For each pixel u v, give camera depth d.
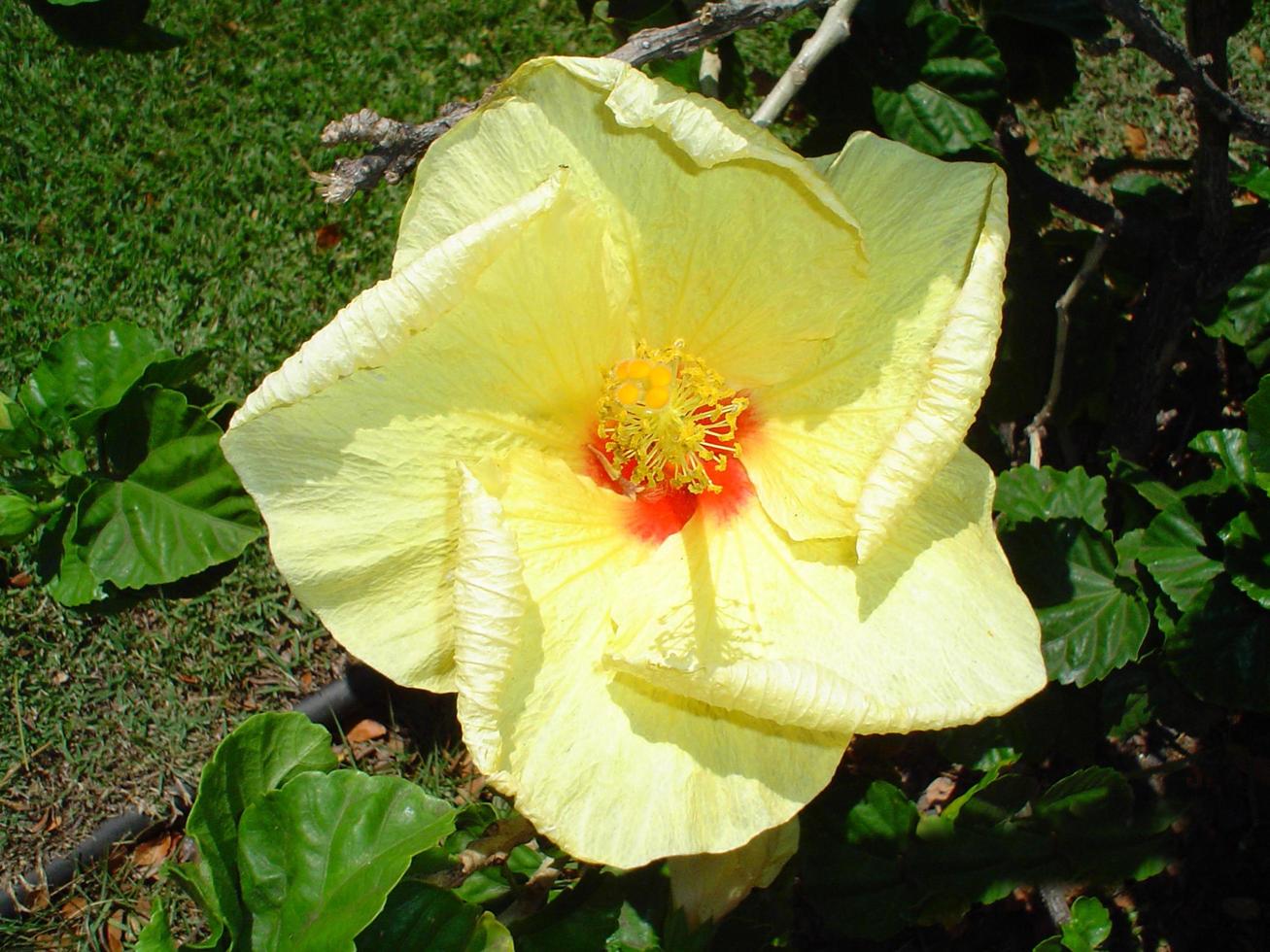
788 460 0.36
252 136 0.69
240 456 0.32
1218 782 0.56
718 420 0.37
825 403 0.35
